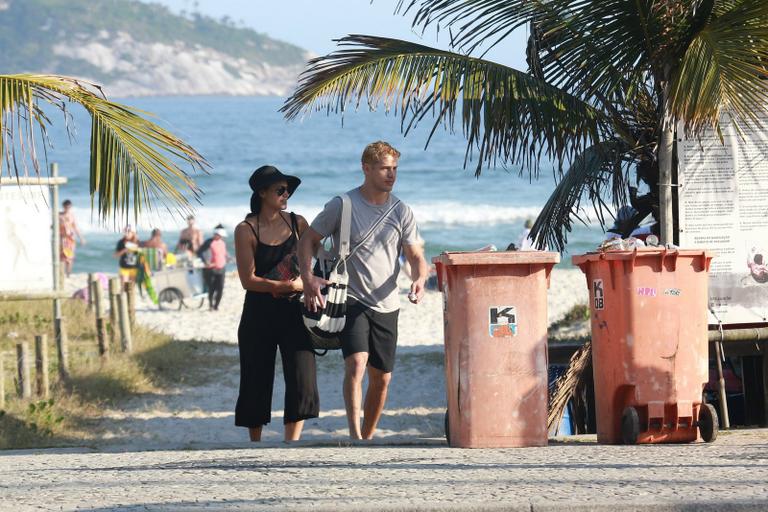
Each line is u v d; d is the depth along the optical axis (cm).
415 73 3177
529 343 2545
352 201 2839
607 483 1973
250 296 2944
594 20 3186
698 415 2605
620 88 3384
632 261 2561
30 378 4784
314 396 2917
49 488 2083
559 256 2547
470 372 2541
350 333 2845
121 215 2995
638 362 2567
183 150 3022
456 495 1886
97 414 4506
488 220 19150
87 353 5447
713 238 3070
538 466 2197
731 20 3003
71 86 2889
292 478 2108
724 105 2966
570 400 3562
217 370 5441
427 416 4612
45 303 6850
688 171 3059
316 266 2872
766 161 3062
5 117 2748
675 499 1816
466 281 2542
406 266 8906
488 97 3159
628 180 3744
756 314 3075
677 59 3153
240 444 2802
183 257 12012
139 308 9606
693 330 2581
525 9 3253
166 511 1805
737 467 2133
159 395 4900
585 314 6800
